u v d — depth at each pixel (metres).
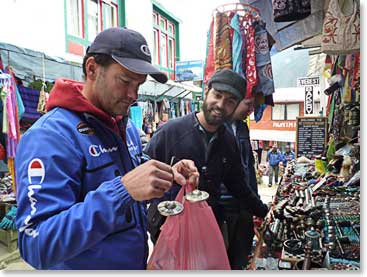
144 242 0.99
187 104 8.89
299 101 10.41
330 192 2.13
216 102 1.52
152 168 0.72
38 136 0.80
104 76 0.88
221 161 1.67
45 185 0.75
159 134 1.70
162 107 7.63
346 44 1.48
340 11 1.48
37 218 0.72
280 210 1.67
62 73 4.21
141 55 0.87
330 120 4.03
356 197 1.99
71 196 0.78
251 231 1.77
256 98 2.28
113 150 0.95
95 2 5.89
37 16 4.28
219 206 1.74
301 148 4.39
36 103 3.93
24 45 3.97
